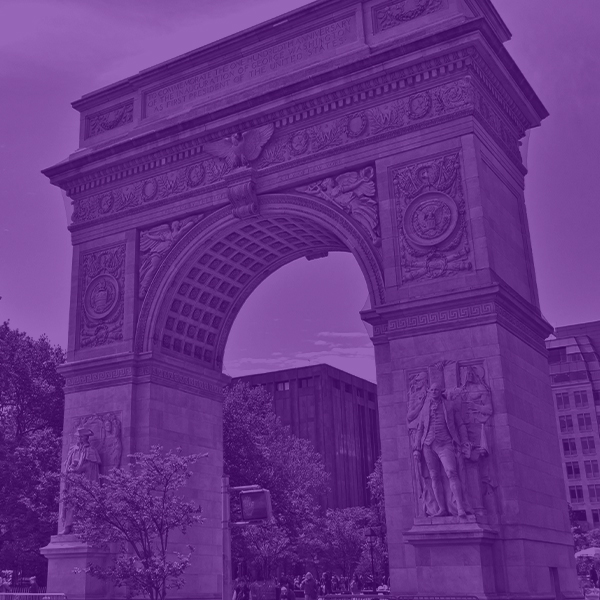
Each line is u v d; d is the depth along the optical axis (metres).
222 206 39.91
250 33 41.47
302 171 37.78
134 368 39.97
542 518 31.38
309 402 148.62
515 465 29.55
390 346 32.66
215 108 41.31
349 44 38.50
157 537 36.47
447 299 31.81
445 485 29.55
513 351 32.28
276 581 62.06
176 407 41.09
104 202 43.91
